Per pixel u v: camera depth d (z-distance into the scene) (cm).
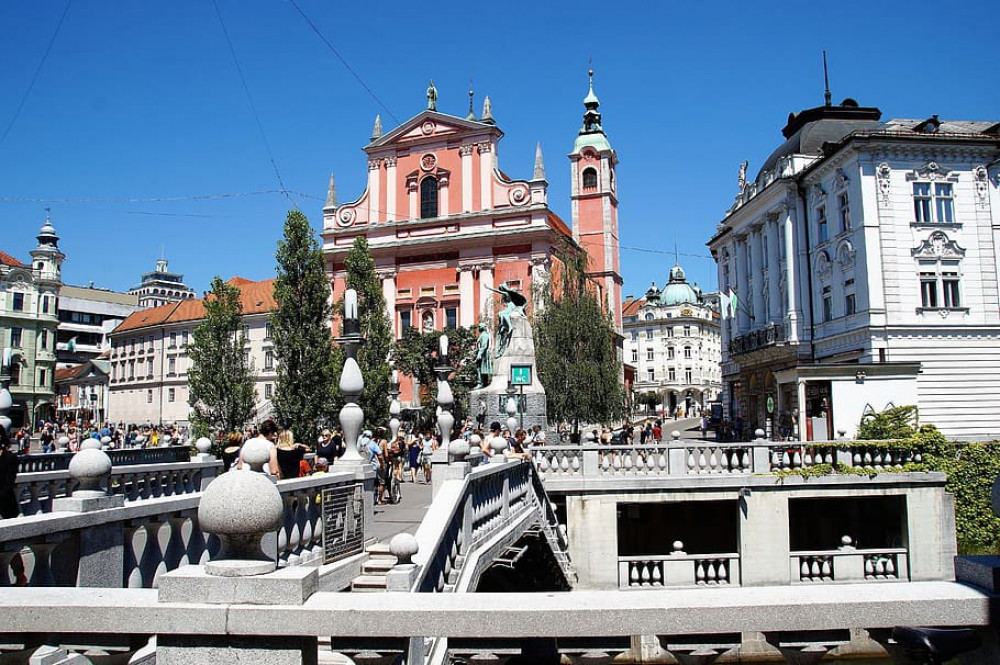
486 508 1202
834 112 4125
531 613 330
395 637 371
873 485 2067
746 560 2025
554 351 3575
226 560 360
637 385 11344
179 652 349
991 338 3275
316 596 354
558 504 2112
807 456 2103
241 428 3409
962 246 3316
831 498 2261
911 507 2073
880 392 2475
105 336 9044
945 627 347
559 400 3481
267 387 6612
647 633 329
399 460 2183
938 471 2088
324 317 3409
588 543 2028
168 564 691
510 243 4988
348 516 966
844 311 3506
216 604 346
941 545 2066
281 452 1027
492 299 4734
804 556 2059
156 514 665
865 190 3319
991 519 2073
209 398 3394
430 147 5250
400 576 648
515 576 1697
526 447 2053
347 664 631
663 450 2095
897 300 3256
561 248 3856
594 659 374
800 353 3812
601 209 5825
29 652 420
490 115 5194
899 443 2106
